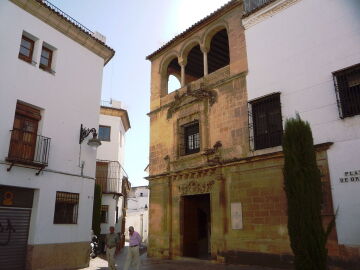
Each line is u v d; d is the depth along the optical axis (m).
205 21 17.05
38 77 13.58
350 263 10.10
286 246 11.78
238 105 14.81
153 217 18.16
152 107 19.89
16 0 12.98
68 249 13.58
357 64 11.22
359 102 11.06
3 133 11.86
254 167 13.48
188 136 17.56
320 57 12.31
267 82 13.87
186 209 16.89
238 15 15.77
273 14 14.24
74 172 14.51
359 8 11.60
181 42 18.75
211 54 19.72
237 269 12.09
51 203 13.22
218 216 14.48
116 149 27.02
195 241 16.83
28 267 12.09
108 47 17.19
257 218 12.95
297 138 7.70
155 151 18.95
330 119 11.55
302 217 7.16
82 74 15.90
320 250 6.94
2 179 11.61
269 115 13.66
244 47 15.16
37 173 12.75
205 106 16.36
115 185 25.27
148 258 17.12
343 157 10.92
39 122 13.57
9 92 12.28
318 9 12.73
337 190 10.82
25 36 13.57
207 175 15.52
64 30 15.08
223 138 15.13
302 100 12.52
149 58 20.81
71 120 14.84
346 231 10.35
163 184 17.91
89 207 14.94
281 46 13.68
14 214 12.22
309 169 7.43
